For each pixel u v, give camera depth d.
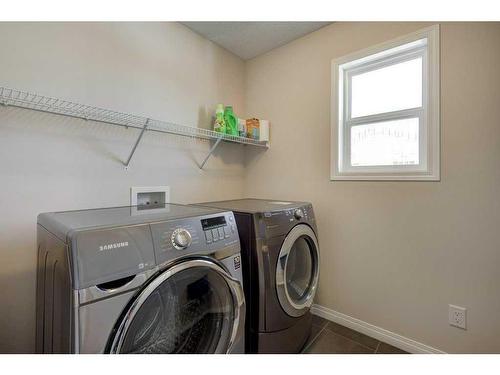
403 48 1.64
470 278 1.39
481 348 1.36
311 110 2.07
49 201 1.32
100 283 0.74
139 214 1.11
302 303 1.58
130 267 0.81
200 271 1.03
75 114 1.40
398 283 1.64
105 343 0.75
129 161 1.64
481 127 1.34
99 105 1.48
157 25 1.79
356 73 1.93
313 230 1.73
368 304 1.77
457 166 1.42
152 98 1.75
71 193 1.39
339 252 1.91
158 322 0.93
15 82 1.20
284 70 2.24
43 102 1.27
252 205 1.69
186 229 1.00
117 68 1.57
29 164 1.25
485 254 1.34
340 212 1.91
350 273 1.86
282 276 1.43
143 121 1.64
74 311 0.70
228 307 1.15
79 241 0.73
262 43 2.22
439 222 1.48
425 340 1.53
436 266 1.50
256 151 2.46
